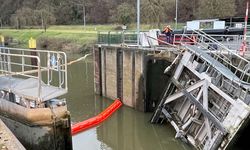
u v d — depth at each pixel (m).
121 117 17.83
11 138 8.06
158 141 14.80
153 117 16.12
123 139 15.44
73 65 36.41
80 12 102.56
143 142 14.96
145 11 51.44
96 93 22.53
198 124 13.41
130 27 57.19
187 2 66.50
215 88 12.30
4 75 11.72
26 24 93.50
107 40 22.09
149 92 17.58
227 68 13.47
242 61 14.14
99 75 22.00
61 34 65.31
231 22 29.44
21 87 10.29
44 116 9.08
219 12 48.12
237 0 57.41
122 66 19.23
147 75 17.39
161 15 52.41
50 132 9.16
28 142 9.41
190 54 14.54
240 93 11.59
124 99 19.38
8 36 75.75
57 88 10.08
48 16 89.38
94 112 18.72
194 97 13.38
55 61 11.52
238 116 10.96
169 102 15.40
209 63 13.48
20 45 64.19
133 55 18.08
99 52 21.73
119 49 19.34
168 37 20.05
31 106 9.44
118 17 60.59
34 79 11.06
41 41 63.59
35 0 109.88
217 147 11.45
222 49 16.30
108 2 89.81
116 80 19.98
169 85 15.43
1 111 10.31
